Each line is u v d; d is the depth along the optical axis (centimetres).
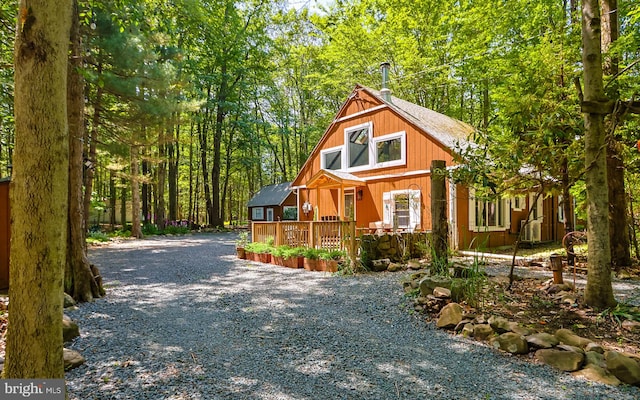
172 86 1339
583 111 423
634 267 694
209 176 3316
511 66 866
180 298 551
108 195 3033
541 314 416
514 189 623
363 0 1806
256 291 594
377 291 570
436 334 384
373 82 1880
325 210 1436
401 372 292
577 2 907
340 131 1394
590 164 433
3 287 596
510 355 326
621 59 713
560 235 1424
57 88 172
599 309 418
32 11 166
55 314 175
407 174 1145
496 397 252
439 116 1429
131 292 594
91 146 1342
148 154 1708
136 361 316
